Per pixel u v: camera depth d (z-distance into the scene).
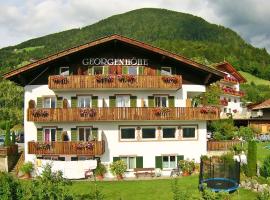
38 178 20.84
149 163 37.59
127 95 38.03
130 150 37.47
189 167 35.88
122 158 37.38
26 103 38.00
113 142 37.41
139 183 32.03
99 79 36.50
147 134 37.81
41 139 37.59
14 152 39.84
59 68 37.84
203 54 146.75
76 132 37.38
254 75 144.75
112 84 36.56
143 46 36.59
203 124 38.22
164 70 38.62
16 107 84.88
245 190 27.30
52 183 20.28
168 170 37.25
